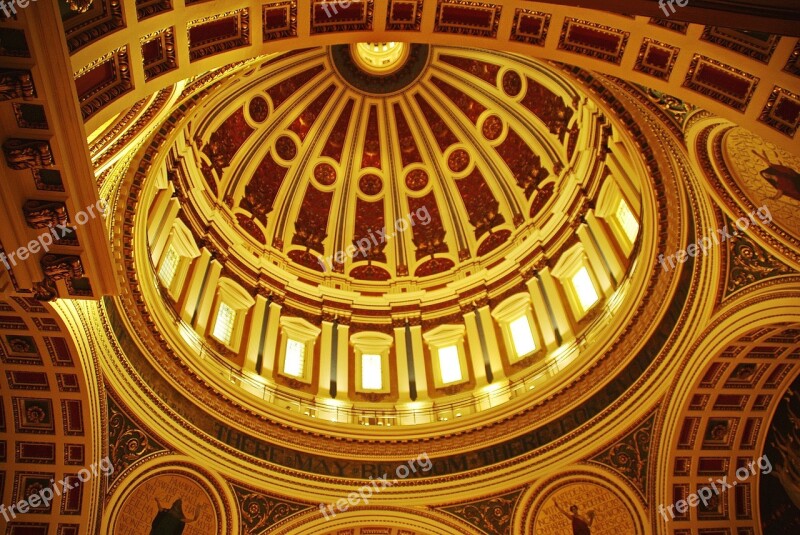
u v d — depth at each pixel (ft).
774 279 48.57
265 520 61.98
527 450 65.67
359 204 98.63
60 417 50.06
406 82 98.58
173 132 53.42
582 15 35.06
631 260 67.10
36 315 43.83
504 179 93.86
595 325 70.64
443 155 98.63
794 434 54.49
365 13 36.04
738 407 56.90
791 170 41.65
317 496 64.34
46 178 30.14
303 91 96.17
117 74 30.99
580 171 80.33
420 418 75.51
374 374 81.10
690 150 46.14
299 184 95.76
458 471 66.80
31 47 26.03
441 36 37.24
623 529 60.64
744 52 33.37
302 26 35.63
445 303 86.69
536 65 85.35
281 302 82.99
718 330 53.11
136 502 56.49
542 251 82.48
